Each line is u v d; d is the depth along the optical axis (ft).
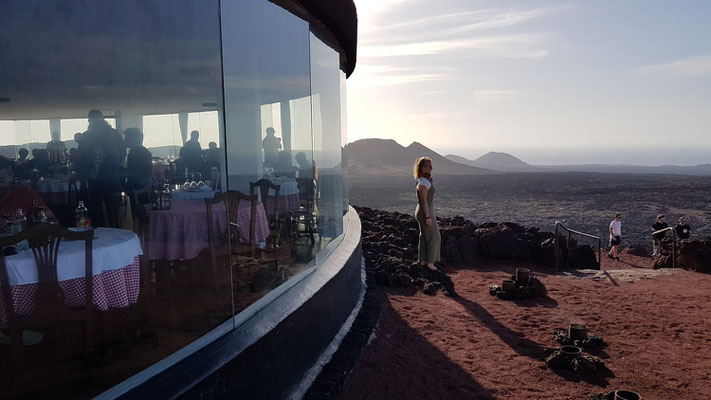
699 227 415.23
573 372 15.74
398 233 39.65
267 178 14.56
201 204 10.84
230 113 12.32
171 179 10.42
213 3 10.77
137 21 9.07
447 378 14.94
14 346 8.82
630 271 34.88
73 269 9.55
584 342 18.01
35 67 7.77
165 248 10.67
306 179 16.72
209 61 10.73
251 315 12.22
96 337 9.39
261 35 13.43
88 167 9.21
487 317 21.27
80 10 8.23
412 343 17.56
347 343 15.89
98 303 9.87
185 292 10.69
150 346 9.53
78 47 8.25
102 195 9.61
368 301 20.85
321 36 18.72
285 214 15.51
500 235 38.32
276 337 11.53
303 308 13.23
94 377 8.59
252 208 14.05
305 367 13.41
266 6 13.62
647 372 15.98
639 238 260.42
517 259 37.91
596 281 30.40
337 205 21.81
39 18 7.74
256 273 13.89
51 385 8.32
